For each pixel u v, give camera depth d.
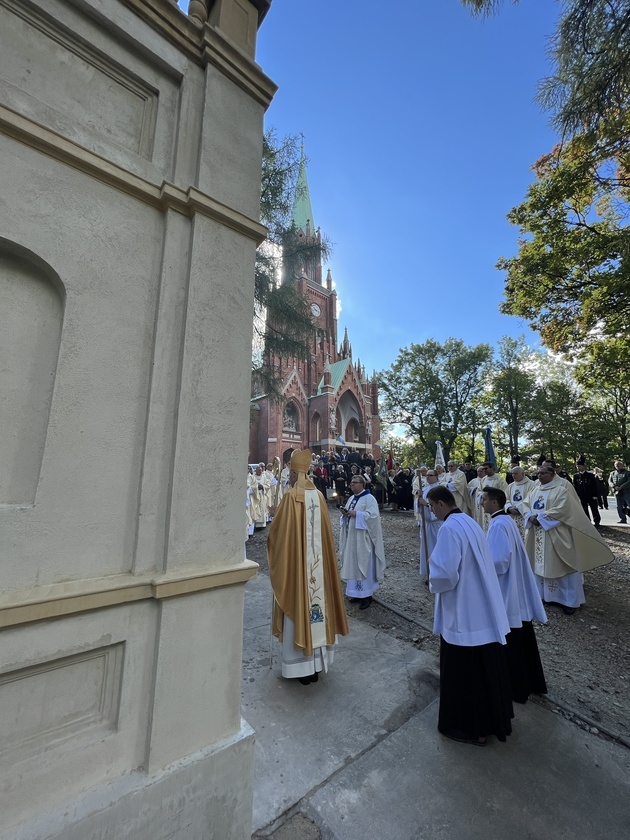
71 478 1.48
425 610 4.91
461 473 8.62
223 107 2.10
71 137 1.62
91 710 1.48
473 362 31.86
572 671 3.52
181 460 1.72
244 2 2.36
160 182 1.87
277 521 3.36
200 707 1.66
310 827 1.88
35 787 1.30
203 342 1.85
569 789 2.13
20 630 1.30
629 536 9.59
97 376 1.58
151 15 1.86
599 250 8.80
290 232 10.52
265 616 4.62
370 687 3.12
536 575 5.26
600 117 4.27
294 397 33.78
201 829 1.57
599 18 3.69
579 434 25.91
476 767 2.28
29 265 1.50
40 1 1.56
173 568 1.64
